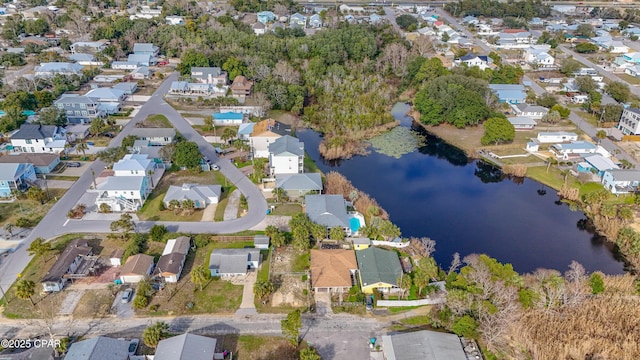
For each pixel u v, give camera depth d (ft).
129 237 290.15
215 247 285.02
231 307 240.12
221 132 450.71
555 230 322.96
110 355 200.64
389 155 435.94
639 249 284.00
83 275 253.65
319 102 528.63
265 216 317.83
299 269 269.64
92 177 360.07
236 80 562.66
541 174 393.09
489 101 497.05
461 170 411.95
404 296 250.98
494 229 322.55
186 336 207.51
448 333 222.07
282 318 234.17
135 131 418.31
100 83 567.59
